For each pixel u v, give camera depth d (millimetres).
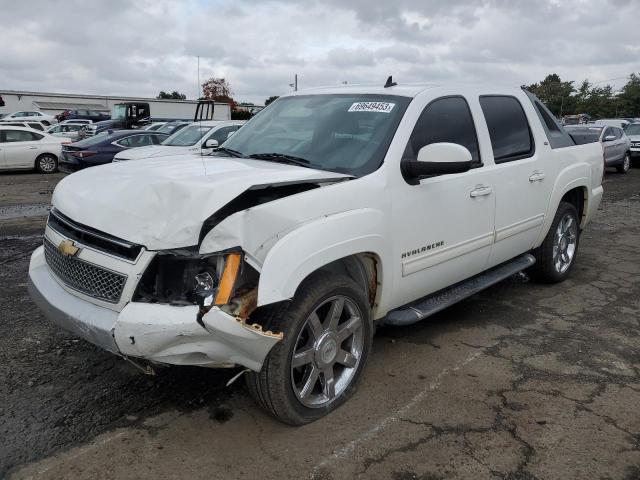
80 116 44156
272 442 3033
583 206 5988
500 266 5020
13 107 57250
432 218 3822
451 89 4262
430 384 3682
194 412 3311
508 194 4574
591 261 6844
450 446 3023
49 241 3309
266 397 3004
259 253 2803
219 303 2662
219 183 2814
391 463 2881
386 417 3285
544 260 5535
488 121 4520
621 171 18391
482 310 5078
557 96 78500
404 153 3664
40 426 3141
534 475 2807
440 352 4168
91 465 2820
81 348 4105
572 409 3402
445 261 4023
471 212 4176
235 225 2721
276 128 4273
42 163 17859
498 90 4809
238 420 3234
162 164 3562
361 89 4250
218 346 2703
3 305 4957
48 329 4434
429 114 3961
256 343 2766
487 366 3953
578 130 13875
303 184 3180
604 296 5500
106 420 3215
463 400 3488
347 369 3426
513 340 4410
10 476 2729
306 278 3088
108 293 2852
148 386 3590
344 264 3449
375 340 4371
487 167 4375
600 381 3758
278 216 2871
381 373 3822
